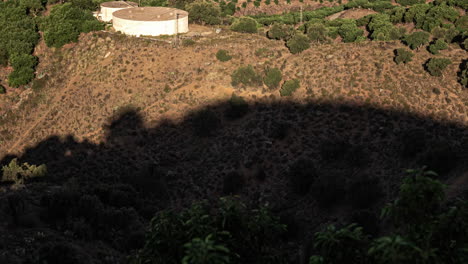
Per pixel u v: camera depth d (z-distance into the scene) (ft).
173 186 215.10
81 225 156.04
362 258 56.29
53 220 161.58
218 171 217.97
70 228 156.25
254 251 63.57
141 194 207.51
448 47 249.55
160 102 249.55
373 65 242.58
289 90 237.04
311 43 269.03
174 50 269.85
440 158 192.65
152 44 276.41
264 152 219.41
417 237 55.42
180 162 225.35
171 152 229.86
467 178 183.93
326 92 234.99
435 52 243.81
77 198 173.99
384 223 175.42
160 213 63.98
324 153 210.79
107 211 168.66
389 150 208.33
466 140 204.85
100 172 226.99
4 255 131.44
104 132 245.24
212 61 260.21
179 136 235.81
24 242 141.08
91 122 251.60
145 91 255.50
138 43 279.08
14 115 268.62
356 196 188.65
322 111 228.63
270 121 230.48
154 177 216.74
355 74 238.68
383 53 249.75
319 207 192.13
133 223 171.32
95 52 282.97
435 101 222.28
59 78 280.31
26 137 257.96
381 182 196.65
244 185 210.38
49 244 140.36
